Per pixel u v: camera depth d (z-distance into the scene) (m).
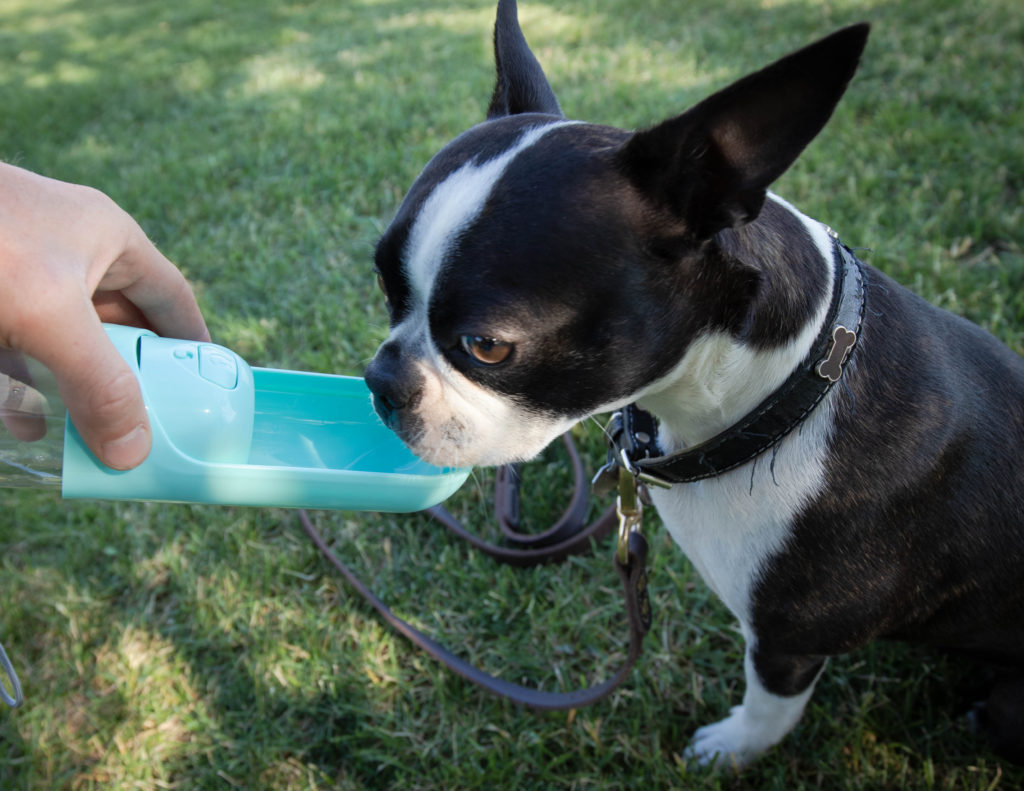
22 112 1.51
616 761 0.58
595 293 0.40
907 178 0.91
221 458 0.42
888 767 0.56
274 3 2.02
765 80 0.37
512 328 0.40
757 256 0.43
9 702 0.45
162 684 0.63
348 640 0.64
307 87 1.42
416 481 0.44
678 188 0.40
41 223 0.41
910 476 0.45
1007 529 0.47
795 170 0.94
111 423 0.39
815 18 1.30
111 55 1.81
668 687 0.60
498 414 0.43
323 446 0.47
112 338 0.42
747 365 0.43
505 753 0.58
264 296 0.93
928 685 0.59
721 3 1.45
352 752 0.59
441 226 0.40
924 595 0.48
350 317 0.86
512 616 0.64
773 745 0.56
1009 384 0.48
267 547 0.69
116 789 0.58
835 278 0.45
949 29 1.20
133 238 0.45
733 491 0.46
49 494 0.75
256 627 0.65
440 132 1.17
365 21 1.76
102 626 0.66
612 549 0.67
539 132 0.42
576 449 0.72
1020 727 0.52
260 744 0.59
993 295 0.75
